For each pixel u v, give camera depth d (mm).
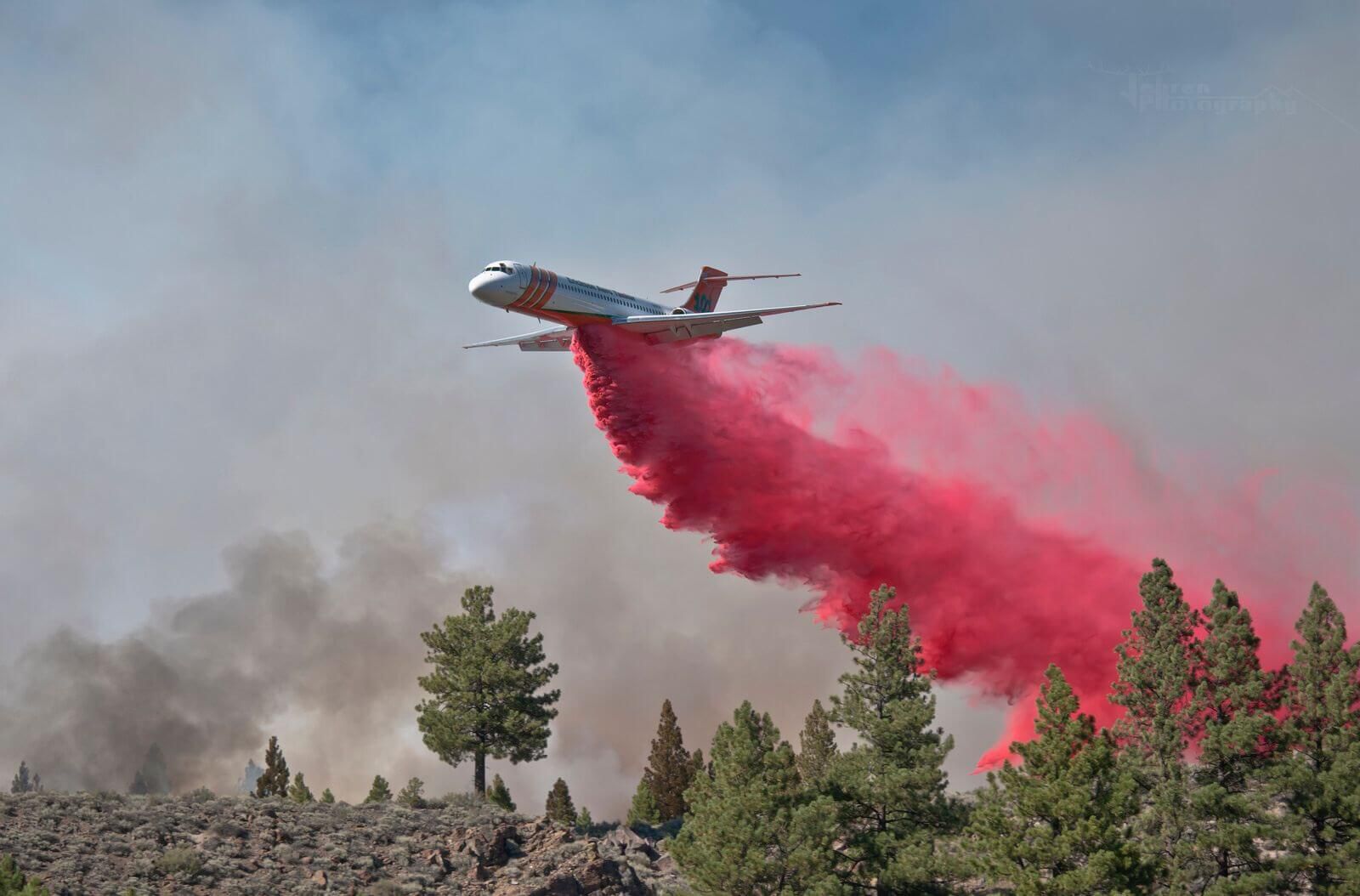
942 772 51375
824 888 46594
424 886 54062
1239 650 50188
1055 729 47812
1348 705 48219
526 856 58344
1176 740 49562
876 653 55219
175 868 50750
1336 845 46094
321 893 51469
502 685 68812
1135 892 44250
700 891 49219
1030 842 46031
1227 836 45406
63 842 51469
